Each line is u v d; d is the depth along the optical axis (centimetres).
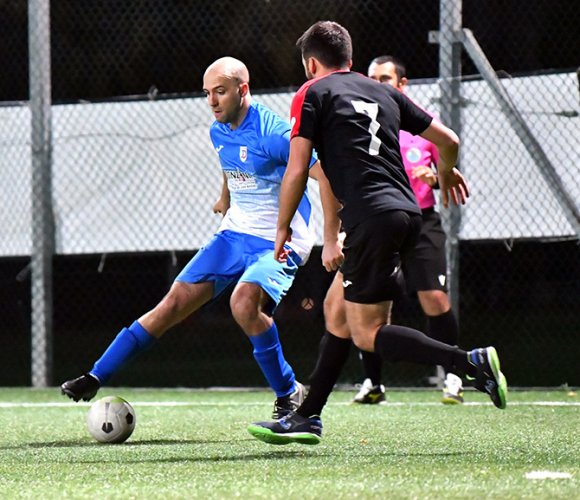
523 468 1322
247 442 1706
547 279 4631
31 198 3159
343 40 1568
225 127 1830
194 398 2777
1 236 3241
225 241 1825
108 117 3136
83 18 3981
